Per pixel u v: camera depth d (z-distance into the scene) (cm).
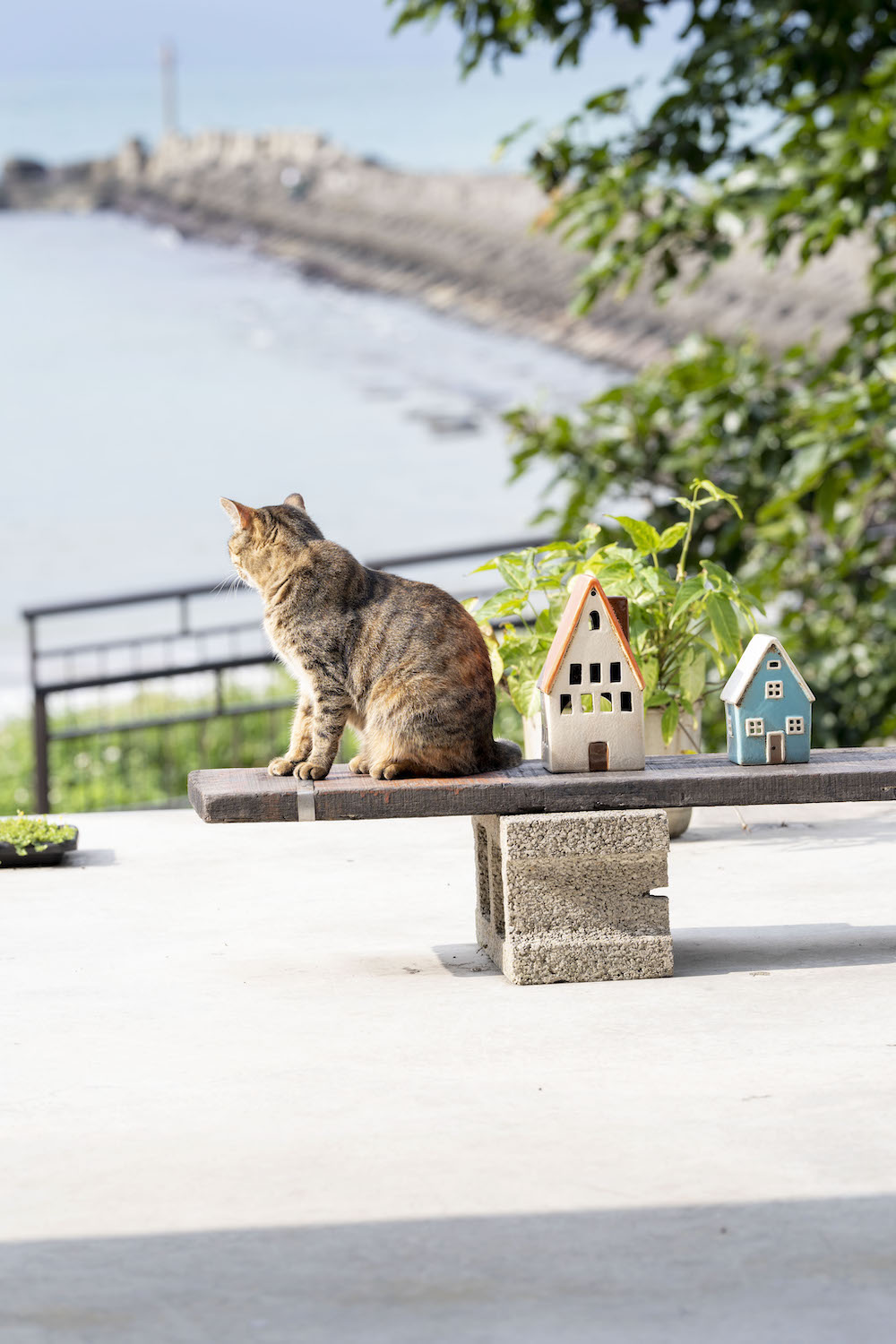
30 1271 263
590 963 427
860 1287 252
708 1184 291
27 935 494
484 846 465
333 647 435
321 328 5472
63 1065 367
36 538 3064
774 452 862
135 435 4162
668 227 866
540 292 5050
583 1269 260
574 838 421
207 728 1216
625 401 910
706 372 875
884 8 872
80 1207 288
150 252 7569
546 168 925
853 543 894
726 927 487
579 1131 317
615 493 923
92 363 5219
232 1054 373
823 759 452
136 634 2183
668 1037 375
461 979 434
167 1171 303
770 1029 379
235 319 5831
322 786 420
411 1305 249
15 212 9200
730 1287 253
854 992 409
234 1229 278
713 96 893
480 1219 279
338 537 2917
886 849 586
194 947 477
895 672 863
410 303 5700
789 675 439
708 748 834
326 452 3791
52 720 1346
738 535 850
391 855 611
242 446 3941
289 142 8638
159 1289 256
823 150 816
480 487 3319
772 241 852
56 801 1027
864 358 868
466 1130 320
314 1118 329
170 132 10188
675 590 563
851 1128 315
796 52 866
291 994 423
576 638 435
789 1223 274
